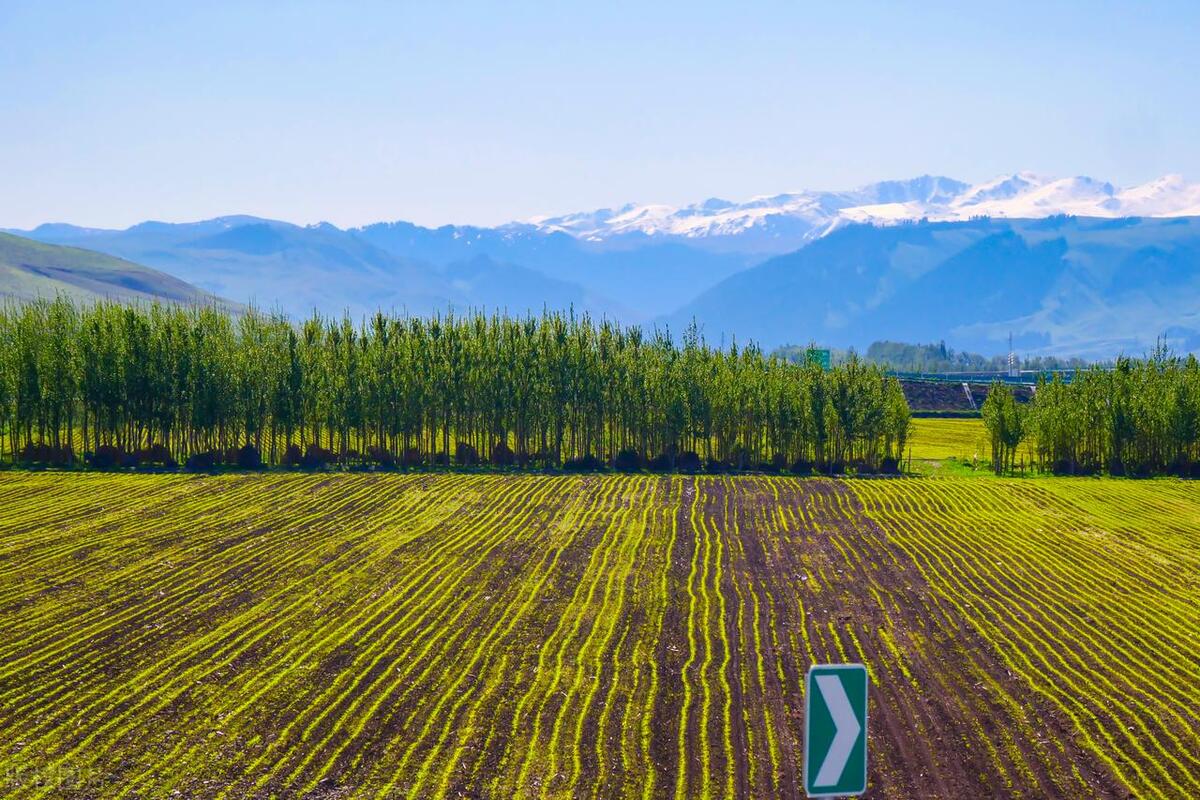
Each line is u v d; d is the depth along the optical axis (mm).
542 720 35719
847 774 13930
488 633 45656
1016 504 82062
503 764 32031
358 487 83000
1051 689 39781
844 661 42656
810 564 60562
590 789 30406
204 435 99500
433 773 31312
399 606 49750
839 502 81750
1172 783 31594
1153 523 75188
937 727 35750
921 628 47844
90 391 95562
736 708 37156
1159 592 55250
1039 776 31969
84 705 36438
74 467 92250
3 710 35844
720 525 71688
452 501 78125
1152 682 40938
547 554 61625
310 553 60344
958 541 67812
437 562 58938
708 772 31672
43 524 66625
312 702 37031
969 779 31672
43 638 43875
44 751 32469
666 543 65500
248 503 75250
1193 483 96312
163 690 37938
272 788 30172
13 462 94062
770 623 48219
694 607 50688
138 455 95625
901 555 63406
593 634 45969
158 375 97125
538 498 80375
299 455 98500
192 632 45000
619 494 83125
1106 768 32656
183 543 62125
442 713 36188
